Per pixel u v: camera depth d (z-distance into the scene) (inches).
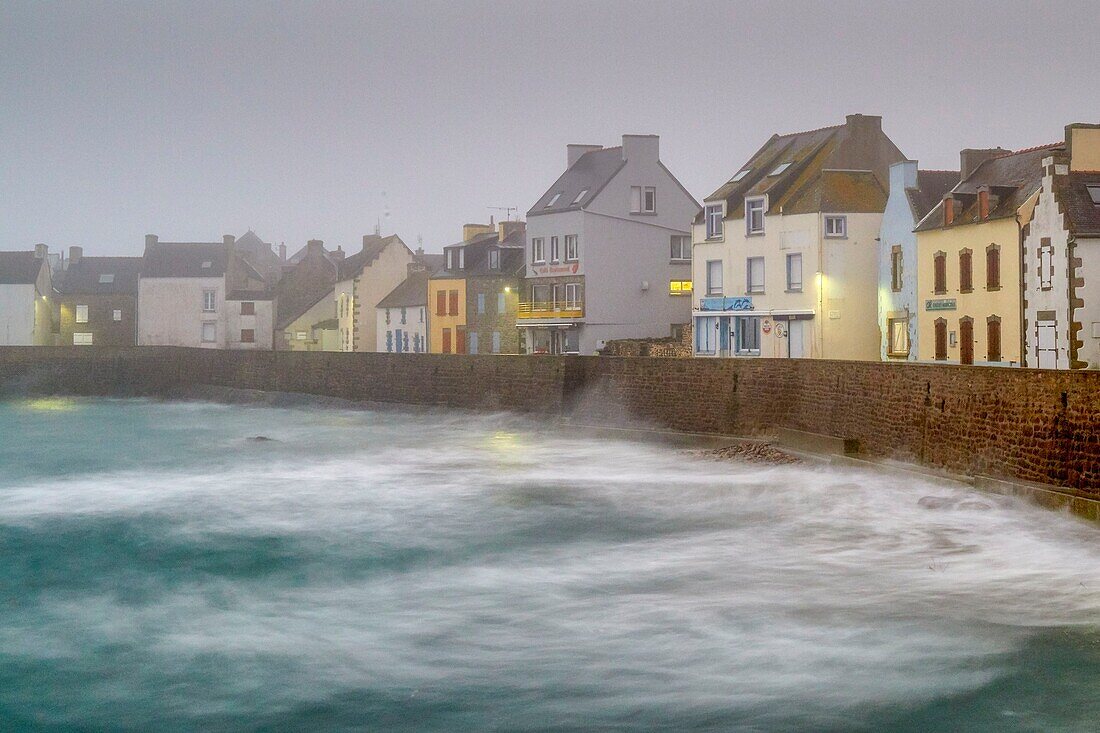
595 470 1477.6
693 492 1254.9
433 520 1135.0
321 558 965.8
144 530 1096.8
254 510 1206.9
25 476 1562.5
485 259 3206.2
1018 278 1745.8
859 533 995.9
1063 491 920.3
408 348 3481.8
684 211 2859.3
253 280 4301.2
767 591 808.9
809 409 1489.9
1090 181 1683.1
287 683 651.5
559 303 2866.6
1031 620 713.0
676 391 1728.6
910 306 2069.4
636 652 683.4
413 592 844.6
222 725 595.8
